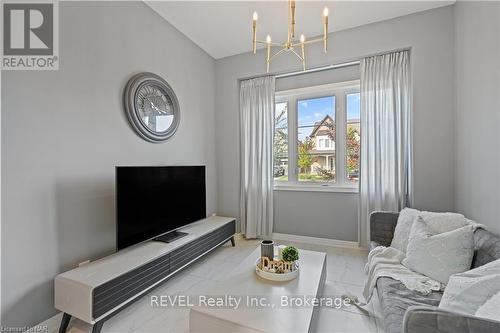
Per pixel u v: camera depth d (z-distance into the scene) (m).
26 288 1.64
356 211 3.27
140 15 2.57
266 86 3.62
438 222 1.88
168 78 2.96
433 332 0.94
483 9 1.98
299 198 3.58
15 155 1.59
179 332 1.69
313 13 2.74
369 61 3.02
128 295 1.79
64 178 1.88
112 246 2.25
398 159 2.87
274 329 1.18
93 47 2.10
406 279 1.59
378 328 1.73
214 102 3.92
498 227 1.76
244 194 3.79
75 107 1.96
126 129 2.41
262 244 1.83
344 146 3.42
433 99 2.69
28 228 1.65
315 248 3.28
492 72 1.84
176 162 3.08
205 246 2.77
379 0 2.54
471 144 2.20
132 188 2.13
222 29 3.10
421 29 2.72
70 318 1.67
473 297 1.10
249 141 3.72
